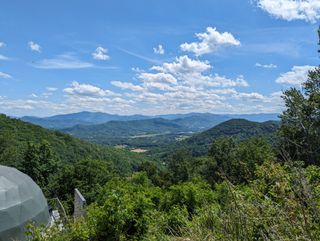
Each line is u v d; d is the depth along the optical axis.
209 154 48.12
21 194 15.96
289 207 2.51
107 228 7.95
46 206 17.84
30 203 16.08
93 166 47.12
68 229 8.48
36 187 18.02
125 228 8.09
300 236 2.27
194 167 65.44
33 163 48.19
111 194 8.73
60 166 51.06
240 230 2.65
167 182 63.22
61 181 45.53
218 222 3.49
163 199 11.13
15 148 53.31
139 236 7.63
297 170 2.39
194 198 10.27
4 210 14.55
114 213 7.94
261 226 2.67
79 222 8.62
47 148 49.91
